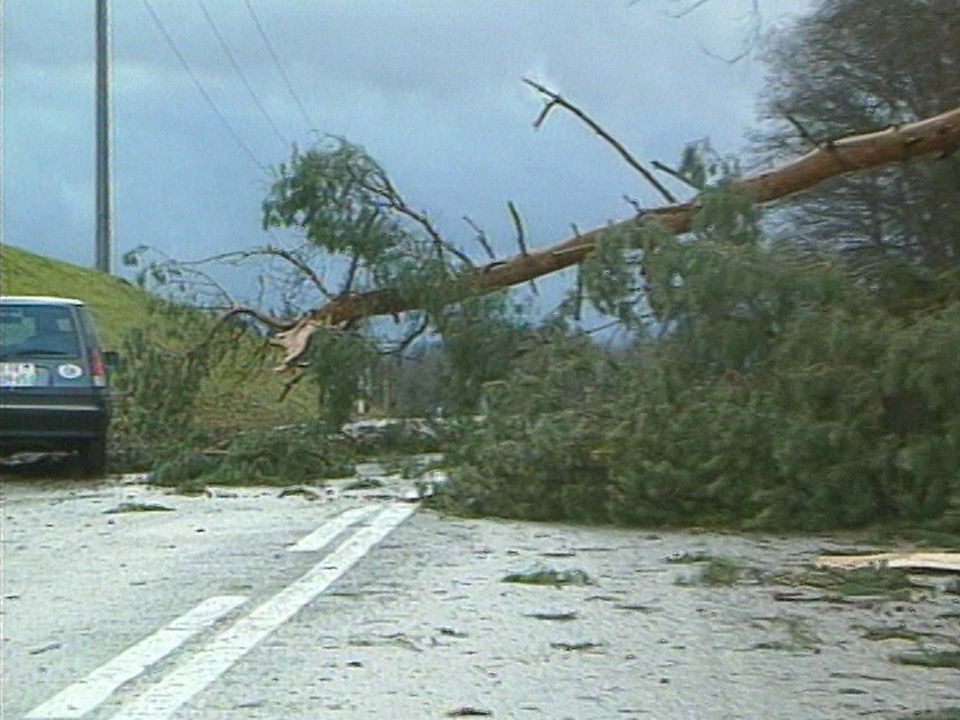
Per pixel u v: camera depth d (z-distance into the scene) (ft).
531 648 23.84
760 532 38.78
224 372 60.90
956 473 37.14
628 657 23.18
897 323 40.86
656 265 43.21
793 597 28.58
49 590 29.63
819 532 38.52
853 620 26.27
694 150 49.39
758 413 39.29
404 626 25.59
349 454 57.41
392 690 21.04
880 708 20.10
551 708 20.06
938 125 49.67
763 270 42.09
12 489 52.29
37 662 22.94
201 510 44.65
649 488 39.45
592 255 46.09
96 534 38.68
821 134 60.85
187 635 24.85
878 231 57.26
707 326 42.29
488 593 28.99
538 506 41.39
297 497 48.75
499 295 56.18
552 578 30.58
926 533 36.65
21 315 55.21
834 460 38.47
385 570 32.01
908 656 23.22
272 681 21.59
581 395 44.47
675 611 27.12
